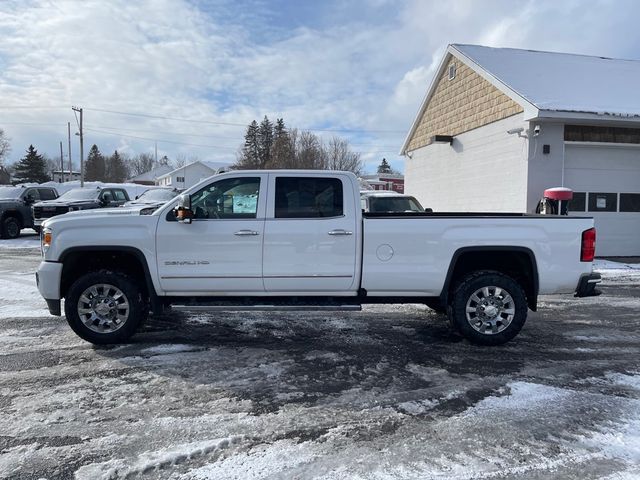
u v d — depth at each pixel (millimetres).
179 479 2971
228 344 5645
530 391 4344
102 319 5492
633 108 12367
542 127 12398
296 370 4820
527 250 5488
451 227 5473
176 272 5422
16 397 4141
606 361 5176
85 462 3148
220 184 5531
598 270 11383
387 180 60344
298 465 3129
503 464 3160
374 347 5590
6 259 12961
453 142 16719
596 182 13133
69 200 18734
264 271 5438
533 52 17250
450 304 5664
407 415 3854
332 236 5418
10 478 2967
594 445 3410
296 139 55875
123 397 4152
